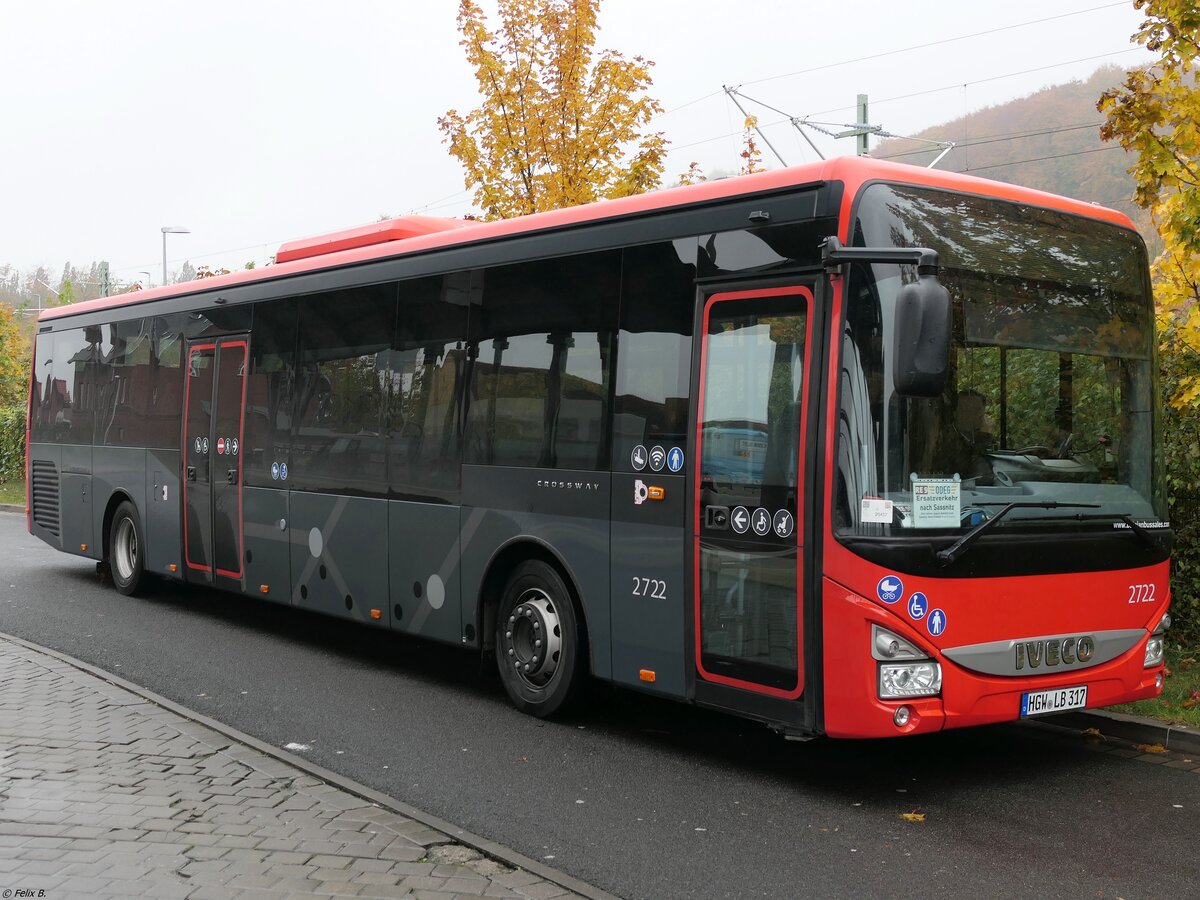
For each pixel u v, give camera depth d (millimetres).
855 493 5824
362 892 4566
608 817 5871
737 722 7914
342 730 7578
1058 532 6230
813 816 5902
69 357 14789
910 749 7227
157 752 6504
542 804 6078
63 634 10875
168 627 11383
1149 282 7074
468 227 8789
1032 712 6125
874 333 5875
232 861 4875
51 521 15016
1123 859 5293
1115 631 6461
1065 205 6820
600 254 7477
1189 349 9133
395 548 9125
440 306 8836
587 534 7410
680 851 5383
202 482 11766
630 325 7211
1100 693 6414
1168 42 8297
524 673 7973
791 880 5027
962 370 6070
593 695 7785
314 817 5465
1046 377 6414
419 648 10602
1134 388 6836
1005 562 6027
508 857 5020
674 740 7422
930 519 5848
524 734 7516
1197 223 8250
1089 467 6527
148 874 4707
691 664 6703
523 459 7938
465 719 7910
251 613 12406
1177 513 9406
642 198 7262
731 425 6500
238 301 11359
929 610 5809
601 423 7359
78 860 4859
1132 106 8469
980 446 6102
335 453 9859
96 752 6488
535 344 7930
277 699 8438
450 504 8570
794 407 6148
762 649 6273
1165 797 6227
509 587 8125
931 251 5551
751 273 6449
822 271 6074
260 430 10898
